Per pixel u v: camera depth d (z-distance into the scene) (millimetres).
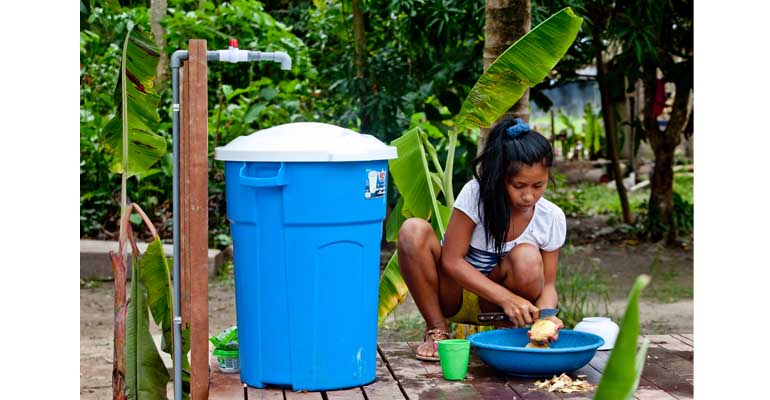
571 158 14688
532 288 3559
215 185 8719
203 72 3010
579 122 16203
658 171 9414
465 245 3555
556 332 3355
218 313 6574
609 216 11016
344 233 3195
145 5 9664
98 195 8547
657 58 8172
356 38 7945
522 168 3326
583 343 3535
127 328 3229
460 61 7824
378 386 3311
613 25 8125
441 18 7375
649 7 7801
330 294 3203
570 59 8875
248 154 3129
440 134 8938
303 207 3127
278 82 8961
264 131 3244
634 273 8023
